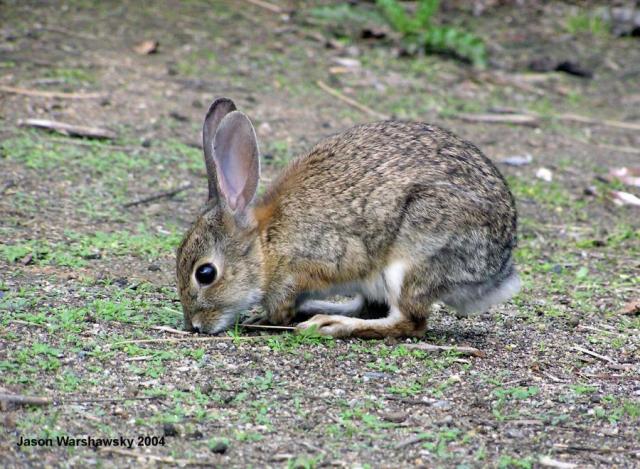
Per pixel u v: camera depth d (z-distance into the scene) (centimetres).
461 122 2112
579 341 1171
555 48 2644
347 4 2630
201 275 1093
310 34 2467
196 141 1798
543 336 1182
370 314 1225
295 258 1128
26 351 981
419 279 1117
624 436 904
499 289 1152
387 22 2580
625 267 1477
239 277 1112
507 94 2325
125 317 1105
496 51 2583
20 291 1145
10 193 1477
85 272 1241
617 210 1747
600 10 2895
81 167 1612
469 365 1061
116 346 1025
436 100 2214
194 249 1094
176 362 1006
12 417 855
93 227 1405
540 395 990
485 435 892
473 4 2862
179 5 2505
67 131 1730
